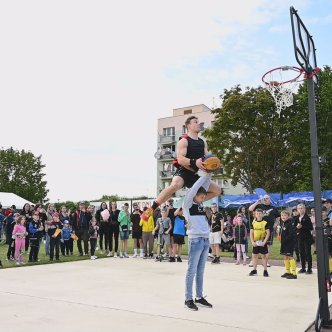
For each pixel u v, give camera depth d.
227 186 47.12
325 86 29.31
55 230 12.52
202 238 5.71
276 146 29.05
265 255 9.18
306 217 9.84
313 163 4.82
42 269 10.26
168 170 53.44
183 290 7.10
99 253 14.82
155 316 5.14
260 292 6.97
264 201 9.89
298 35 4.79
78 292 6.89
